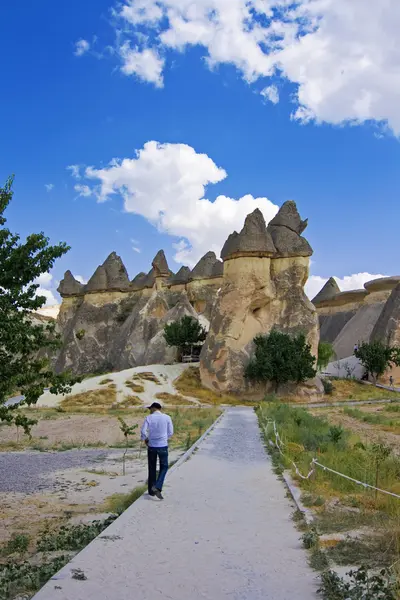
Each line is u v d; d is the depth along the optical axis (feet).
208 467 44.47
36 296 32.37
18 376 32.55
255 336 176.14
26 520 34.94
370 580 17.04
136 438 86.53
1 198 31.73
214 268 247.91
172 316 228.02
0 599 18.28
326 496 32.27
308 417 92.17
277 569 19.62
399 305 217.97
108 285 259.60
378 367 198.49
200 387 172.14
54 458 66.08
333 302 305.73
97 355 246.88
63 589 17.21
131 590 17.26
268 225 195.62
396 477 37.73
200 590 17.42
